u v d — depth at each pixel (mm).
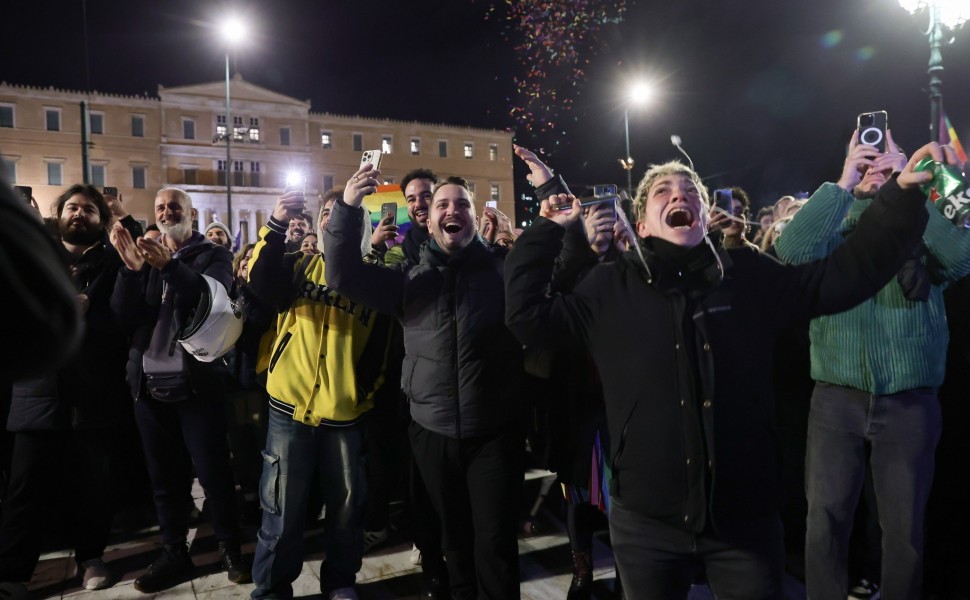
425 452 2553
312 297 2842
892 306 2312
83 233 3135
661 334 1646
